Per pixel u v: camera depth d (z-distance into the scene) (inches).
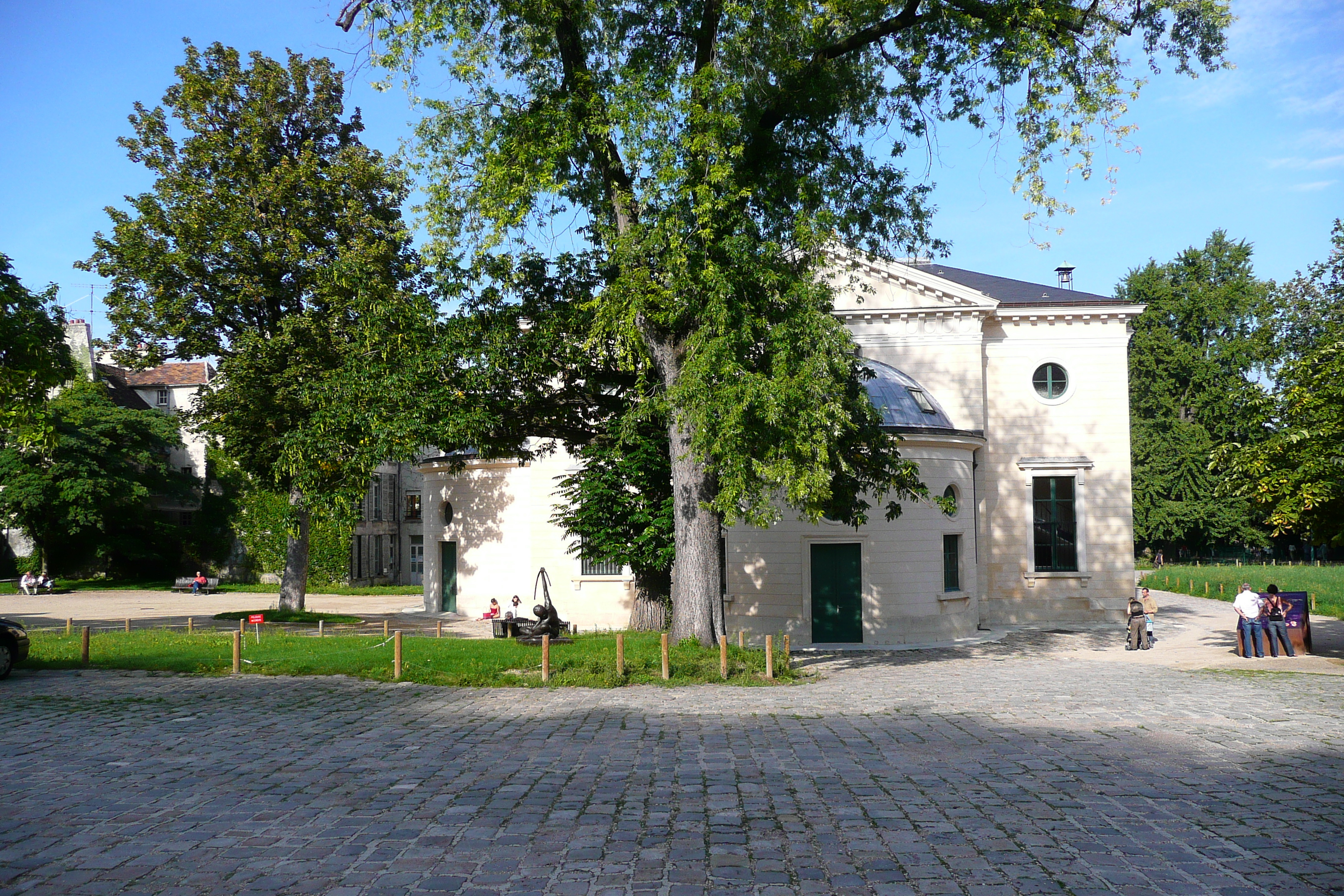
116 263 1266.0
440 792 357.7
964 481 1146.0
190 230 1231.5
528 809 332.5
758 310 636.1
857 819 316.2
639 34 727.1
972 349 1289.4
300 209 1262.3
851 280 779.4
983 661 886.4
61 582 2247.8
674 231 614.5
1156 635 1143.0
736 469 600.7
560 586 1344.7
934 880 255.8
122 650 856.3
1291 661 823.1
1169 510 2650.1
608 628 1275.8
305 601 1633.9
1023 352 1337.4
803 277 663.1
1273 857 272.2
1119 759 406.3
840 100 725.9
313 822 316.2
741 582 1098.1
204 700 604.1
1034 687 661.9
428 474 1537.9
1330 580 1942.7
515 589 1397.6
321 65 1348.4
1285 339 2527.1
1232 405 2593.5
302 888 251.6
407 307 755.4
